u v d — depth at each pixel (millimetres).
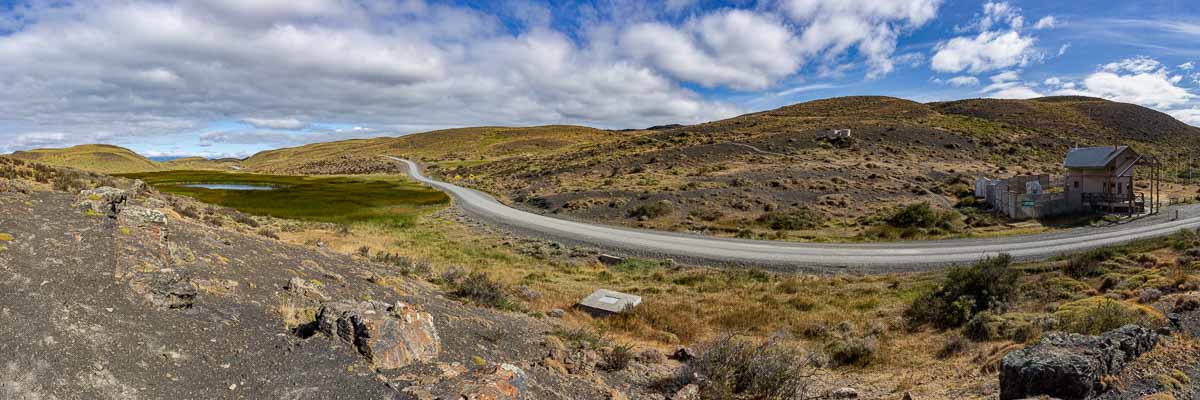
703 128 113688
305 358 6547
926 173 59125
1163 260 19375
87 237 8891
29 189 12477
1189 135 99188
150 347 5914
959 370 10094
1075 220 35969
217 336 6703
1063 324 11648
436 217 43344
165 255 9375
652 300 18812
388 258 18891
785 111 140375
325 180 87625
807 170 59562
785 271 24906
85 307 6289
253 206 45812
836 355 12406
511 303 14914
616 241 32500
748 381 9094
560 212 45875
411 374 6754
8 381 4578
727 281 23391
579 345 11375
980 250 26641
